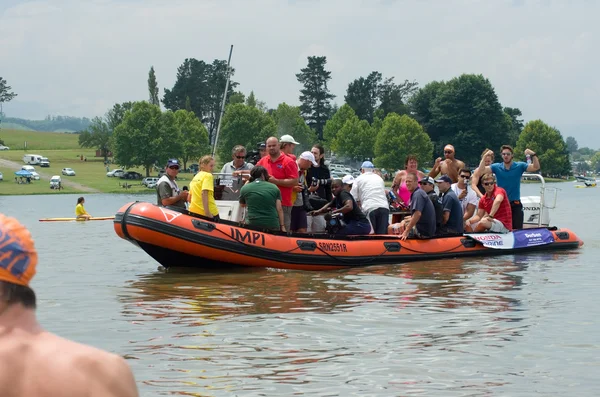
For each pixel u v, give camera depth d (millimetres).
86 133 154625
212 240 12891
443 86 135625
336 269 13641
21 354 2178
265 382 6355
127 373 2193
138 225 12695
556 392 6074
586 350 7426
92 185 95188
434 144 127875
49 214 41281
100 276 12945
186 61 167750
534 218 17625
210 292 11031
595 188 101812
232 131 113250
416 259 14648
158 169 113625
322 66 156125
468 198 16594
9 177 104750
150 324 8703
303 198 14312
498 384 6301
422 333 8211
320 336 8062
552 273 13031
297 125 125938
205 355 7266
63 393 2123
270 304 9984
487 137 127125
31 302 2260
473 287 11445
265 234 13320
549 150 130875
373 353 7340
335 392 6090
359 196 15211
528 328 8445
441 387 6223
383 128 115438
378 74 155875
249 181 13750
